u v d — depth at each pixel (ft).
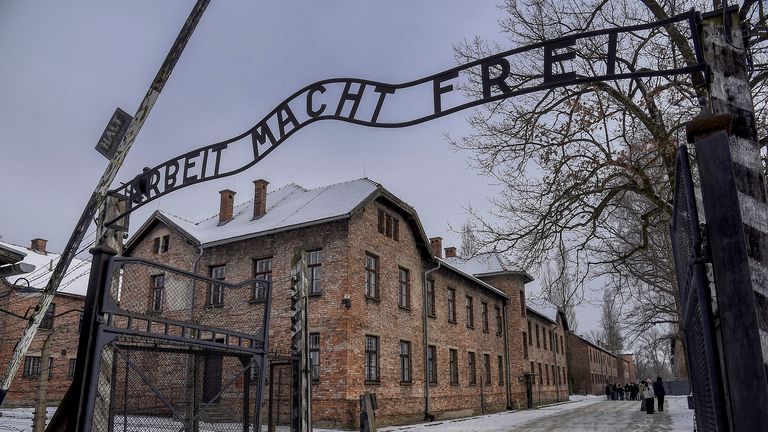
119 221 19.49
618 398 177.68
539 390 135.95
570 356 227.61
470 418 85.05
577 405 133.69
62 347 97.55
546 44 11.53
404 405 71.26
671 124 36.14
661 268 68.80
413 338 76.54
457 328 92.53
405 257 78.02
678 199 11.73
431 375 81.87
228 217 85.20
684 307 14.57
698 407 15.28
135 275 78.28
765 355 7.91
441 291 88.69
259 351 23.56
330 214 66.28
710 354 8.50
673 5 33.14
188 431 20.13
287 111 14.70
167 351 19.94
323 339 63.26
